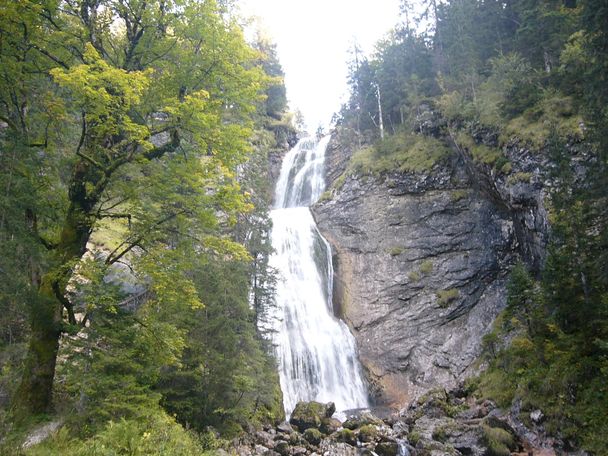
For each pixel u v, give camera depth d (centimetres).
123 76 1106
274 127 6228
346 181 4378
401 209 3875
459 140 3634
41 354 1194
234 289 2116
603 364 1756
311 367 3231
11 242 1106
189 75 1408
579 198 1992
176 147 1410
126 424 1042
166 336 1338
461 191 3684
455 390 2723
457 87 4262
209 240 1430
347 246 4000
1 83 1211
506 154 3081
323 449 1986
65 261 1241
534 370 2134
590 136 1998
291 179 5581
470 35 4528
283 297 3522
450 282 3425
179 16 1416
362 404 3175
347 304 3700
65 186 1501
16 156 1171
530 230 2936
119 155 1395
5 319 1230
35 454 912
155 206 1405
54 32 1300
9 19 1157
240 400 2002
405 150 4197
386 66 5466
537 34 3472
